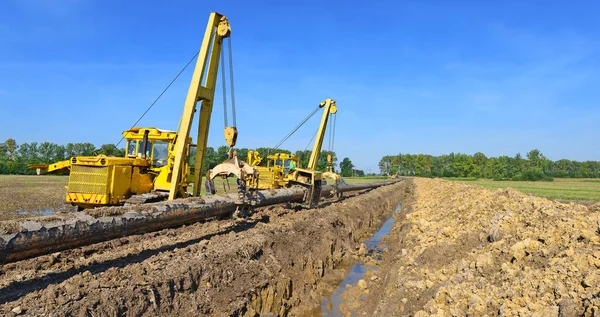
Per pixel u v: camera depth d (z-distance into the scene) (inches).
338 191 1053.8
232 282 348.5
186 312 289.1
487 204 483.2
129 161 510.3
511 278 266.5
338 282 511.8
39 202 979.9
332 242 599.8
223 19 541.3
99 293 255.0
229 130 500.7
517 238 328.8
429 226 551.8
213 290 323.9
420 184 2295.8
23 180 1936.5
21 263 328.5
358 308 419.5
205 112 562.3
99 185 471.5
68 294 249.4
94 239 317.7
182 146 504.4
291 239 501.4
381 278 480.4
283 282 405.4
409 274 364.5
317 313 406.6
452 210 603.5
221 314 309.6
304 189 741.9
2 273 305.6
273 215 646.5
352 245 694.5
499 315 224.7
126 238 441.7
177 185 509.0
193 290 312.8
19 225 266.4
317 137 1085.8
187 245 420.2
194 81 510.9
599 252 240.4
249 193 525.3
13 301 240.2
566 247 274.4
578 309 202.8
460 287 276.1
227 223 538.3
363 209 951.0
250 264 386.6
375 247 727.7
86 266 331.6
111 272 293.7
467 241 390.3
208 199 475.5
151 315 264.7
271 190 620.4
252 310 339.6
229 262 365.7
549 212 351.3
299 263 471.8
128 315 252.5
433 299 275.4
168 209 398.6
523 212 389.1
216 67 563.5
